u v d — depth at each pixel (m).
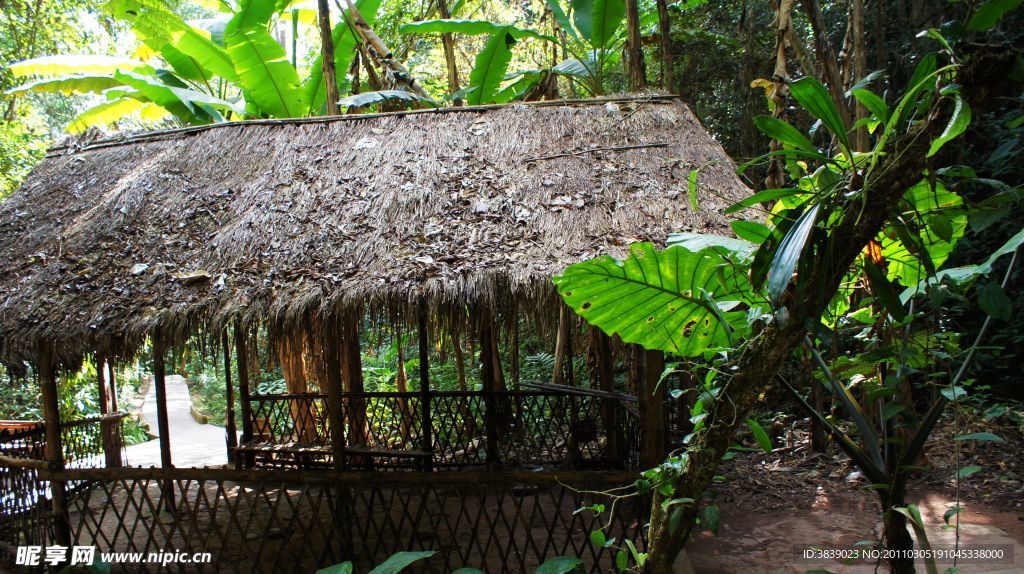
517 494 5.76
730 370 2.54
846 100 6.06
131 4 6.97
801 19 9.10
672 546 2.41
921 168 1.98
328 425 6.79
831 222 2.12
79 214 5.06
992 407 6.44
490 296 3.74
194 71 8.15
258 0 6.70
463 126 5.13
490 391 6.42
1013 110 6.82
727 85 9.66
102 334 4.05
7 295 4.45
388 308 3.86
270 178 4.91
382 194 4.55
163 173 5.16
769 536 4.64
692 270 2.55
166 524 5.46
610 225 4.10
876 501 5.19
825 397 6.68
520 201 4.32
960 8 7.73
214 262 4.29
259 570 4.21
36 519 4.48
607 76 9.64
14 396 9.09
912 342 2.50
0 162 9.09
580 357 9.02
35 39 10.72
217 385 13.48
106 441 6.59
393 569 3.10
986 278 2.43
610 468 6.02
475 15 11.61
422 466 6.18
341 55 8.08
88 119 8.69
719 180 4.49
